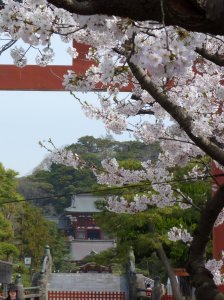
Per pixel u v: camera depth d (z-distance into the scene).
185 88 10.92
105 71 8.42
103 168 13.72
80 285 52.75
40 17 7.95
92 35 8.80
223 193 8.99
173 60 6.95
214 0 5.33
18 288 40.00
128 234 28.08
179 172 15.44
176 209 25.06
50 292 47.72
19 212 67.06
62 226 110.00
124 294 46.66
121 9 5.70
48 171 113.38
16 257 65.31
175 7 5.46
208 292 8.82
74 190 107.94
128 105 11.59
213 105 11.16
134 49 7.34
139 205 14.10
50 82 15.91
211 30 5.53
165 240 26.25
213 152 8.55
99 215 28.05
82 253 102.75
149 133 11.87
